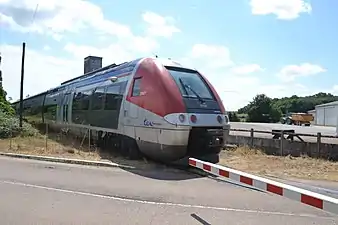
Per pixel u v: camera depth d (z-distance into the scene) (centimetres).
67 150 1658
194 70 1449
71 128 2270
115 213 691
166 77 1329
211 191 905
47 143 1930
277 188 486
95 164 1321
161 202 787
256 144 1900
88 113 1953
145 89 1374
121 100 1539
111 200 794
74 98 2266
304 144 1720
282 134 1809
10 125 2355
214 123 1309
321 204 423
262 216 691
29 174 1095
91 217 661
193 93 1333
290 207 757
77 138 2164
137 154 1462
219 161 1479
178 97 1277
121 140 1554
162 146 1280
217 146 1338
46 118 3020
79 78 2386
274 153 1806
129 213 693
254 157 1620
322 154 1670
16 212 684
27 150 1672
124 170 1229
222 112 1362
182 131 1234
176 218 665
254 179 530
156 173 1177
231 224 636
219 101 1391
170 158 1310
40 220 636
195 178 1093
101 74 1917
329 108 6594
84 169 1221
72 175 1093
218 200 812
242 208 747
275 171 1295
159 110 1285
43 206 730
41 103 3278
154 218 662
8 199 782
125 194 855
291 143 1755
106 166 1302
